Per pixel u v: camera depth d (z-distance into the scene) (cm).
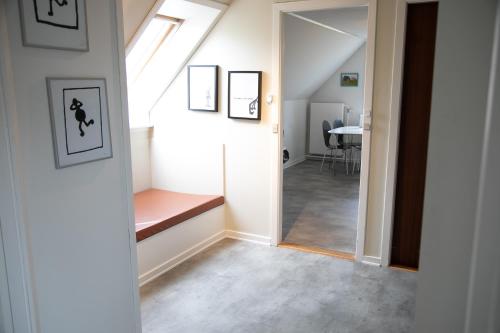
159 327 265
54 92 171
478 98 58
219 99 397
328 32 591
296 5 345
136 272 226
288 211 502
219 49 388
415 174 336
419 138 330
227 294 306
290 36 541
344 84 792
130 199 217
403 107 330
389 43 318
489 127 58
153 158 440
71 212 185
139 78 418
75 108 181
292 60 604
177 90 414
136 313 229
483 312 62
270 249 387
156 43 390
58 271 181
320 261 360
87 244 195
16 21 156
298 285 318
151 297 302
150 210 364
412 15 315
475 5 57
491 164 58
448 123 61
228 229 419
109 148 201
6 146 157
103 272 205
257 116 379
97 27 191
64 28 174
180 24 379
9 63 154
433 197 64
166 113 424
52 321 180
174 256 354
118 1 199
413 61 321
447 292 65
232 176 405
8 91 154
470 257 63
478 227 61
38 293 173
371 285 317
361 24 503
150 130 435
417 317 69
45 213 173
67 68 178
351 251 380
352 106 795
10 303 175
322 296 302
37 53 165
